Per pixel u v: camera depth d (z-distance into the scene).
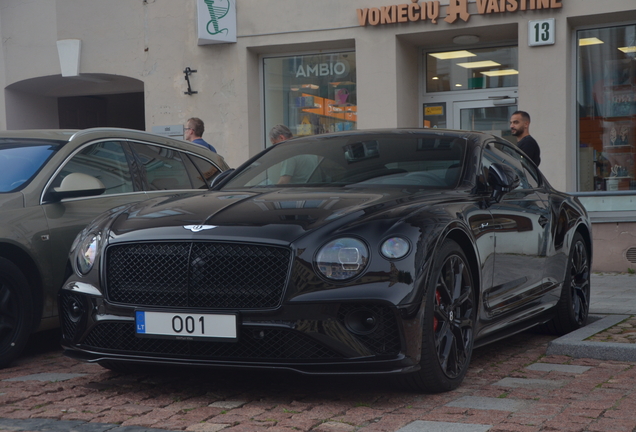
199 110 11.97
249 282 3.48
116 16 12.35
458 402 3.55
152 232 3.68
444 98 11.76
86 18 12.51
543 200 5.33
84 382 4.08
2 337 4.53
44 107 13.84
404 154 4.69
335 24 11.22
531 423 3.16
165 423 3.26
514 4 10.25
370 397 3.68
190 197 4.26
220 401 3.64
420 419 3.25
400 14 10.76
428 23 10.74
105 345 3.76
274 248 3.46
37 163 5.09
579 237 5.82
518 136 8.64
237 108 11.77
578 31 10.52
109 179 5.46
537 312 5.04
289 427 3.17
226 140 11.84
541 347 5.15
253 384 3.99
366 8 10.99
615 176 10.47
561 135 10.25
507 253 4.49
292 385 3.95
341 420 3.28
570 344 4.78
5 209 4.68
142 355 3.65
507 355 4.84
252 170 4.95
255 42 11.62
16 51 12.96
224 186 4.83
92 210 5.17
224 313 3.46
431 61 11.80
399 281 3.43
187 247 3.57
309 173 4.67
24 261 4.76
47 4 12.73
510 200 4.74
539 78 10.30
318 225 3.54
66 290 3.88
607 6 9.93
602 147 10.52
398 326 3.41
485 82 11.55
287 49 11.78
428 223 3.66
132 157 5.74
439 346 3.69
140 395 3.78
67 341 3.90
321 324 3.38
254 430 3.13
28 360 4.87
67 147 5.29
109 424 3.25
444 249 3.71
